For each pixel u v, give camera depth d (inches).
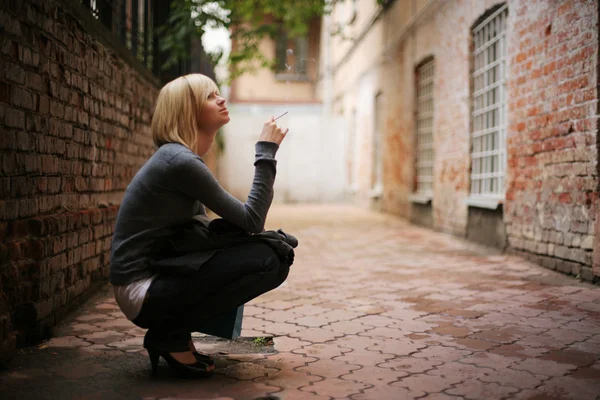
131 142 230.2
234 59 457.4
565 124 212.2
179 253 99.3
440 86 376.5
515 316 153.8
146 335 103.7
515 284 199.5
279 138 104.5
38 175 130.0
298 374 107.3
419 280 210.2
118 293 97.7
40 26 129.0
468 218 324.8
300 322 148.5
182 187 96.7
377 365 112.9
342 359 117.0
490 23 306.3
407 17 455.8
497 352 121.6
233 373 107.7
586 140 198.7
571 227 209.6
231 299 100.3
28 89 122.6
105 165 191.9
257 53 493.4
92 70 172.6
